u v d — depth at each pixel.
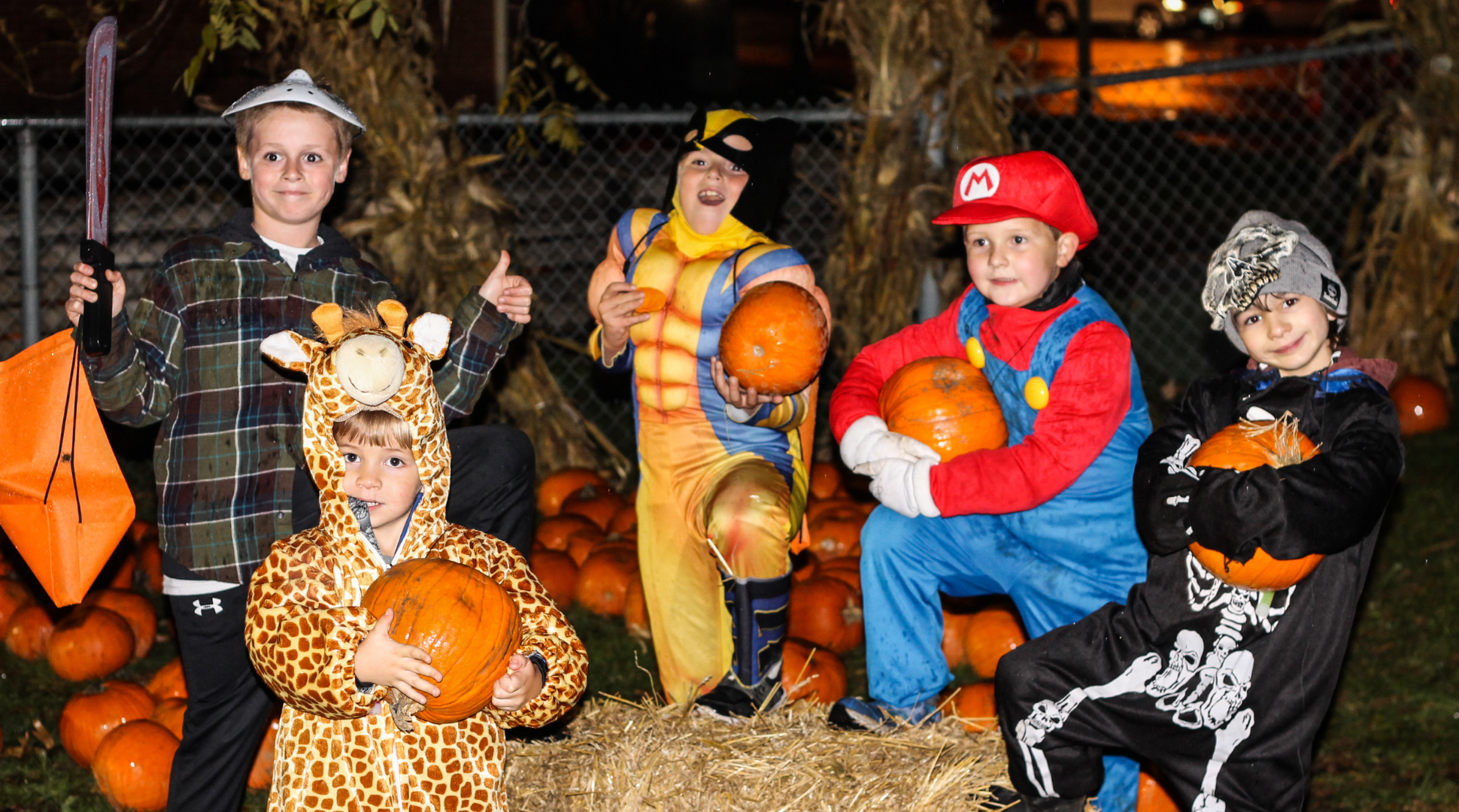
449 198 6.75
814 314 4.15
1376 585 6.25
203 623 3.42
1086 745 3.51
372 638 2.82
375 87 6.55
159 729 4.41
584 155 9.82
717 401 4.38
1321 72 10.16
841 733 4.12
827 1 6.77
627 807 3.72
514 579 3.17
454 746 3.05
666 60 15.20
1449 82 8.41
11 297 7.74
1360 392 3.26
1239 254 3.33
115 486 3.53
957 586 4.20
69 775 4.55
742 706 4.28
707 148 4.32
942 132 6.68
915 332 4.32
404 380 2.96
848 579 5.71
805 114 6.81
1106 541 3.85
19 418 3.46
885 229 6.72
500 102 6.86
